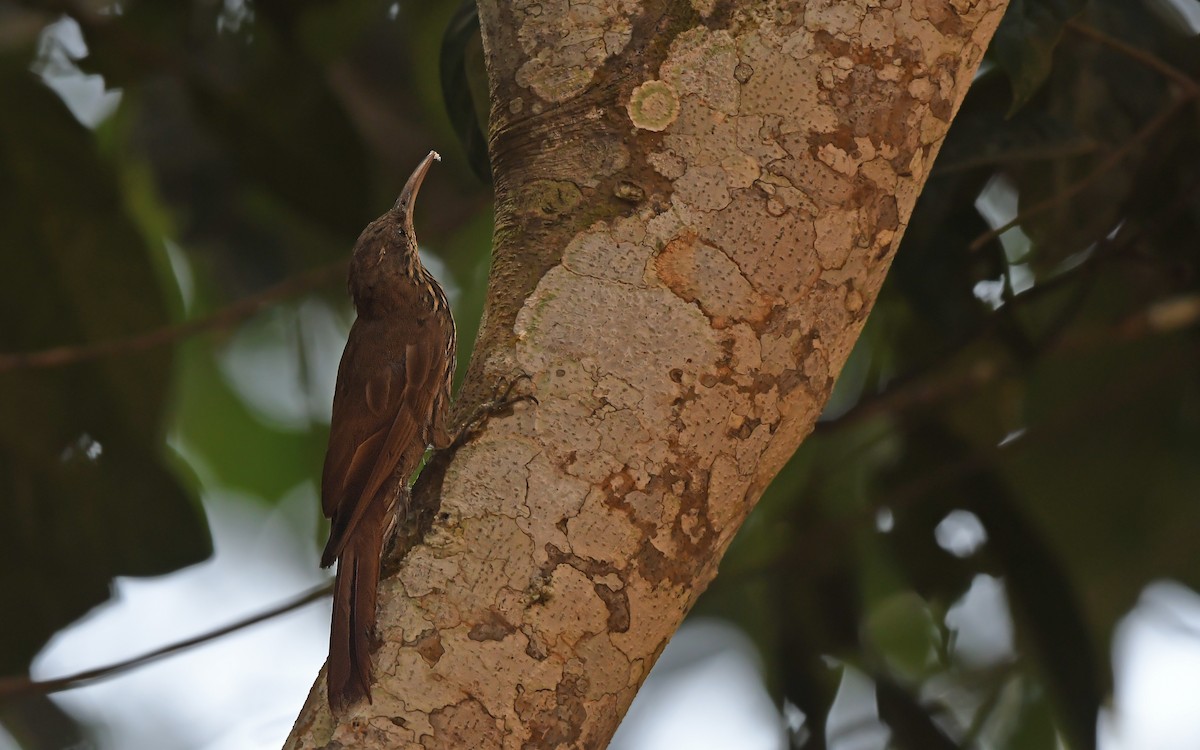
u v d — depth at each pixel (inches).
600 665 204.1
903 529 420.8
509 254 227.1
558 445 209.6
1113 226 379.9
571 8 236.8
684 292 216.1
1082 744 382.0
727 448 213.9
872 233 224.8
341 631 204.4
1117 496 457.4
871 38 225.1
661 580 208.8
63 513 414.3
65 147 413.1
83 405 414.9
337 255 508.4
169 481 421.1
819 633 423.5
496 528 206.1
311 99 426.3
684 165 222.2
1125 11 359.6
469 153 336.5
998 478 410.0
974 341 382.0
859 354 489.4
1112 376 450.0
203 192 499.8
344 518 285.9
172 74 427.5
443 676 199.2
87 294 415.5
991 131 335.6
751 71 224.4
